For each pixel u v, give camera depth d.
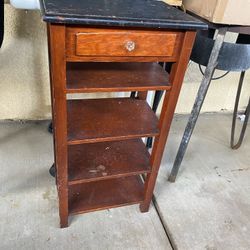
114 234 1.04
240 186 1.33
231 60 1.05
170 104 0.84
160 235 1.05
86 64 0.85
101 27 0.65
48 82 1.45
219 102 1.87
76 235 1.02
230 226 1.12
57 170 0.86
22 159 1.31
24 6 0.92
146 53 0.72
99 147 1.06
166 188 1.26
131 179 1.19
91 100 1.01
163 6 0.82
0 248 0.95
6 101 1.47
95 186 1.13
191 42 0.73
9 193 1.14
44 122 1.57
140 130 0.89
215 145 1.59
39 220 1.05
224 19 0.85
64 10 0.62
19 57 1.34
